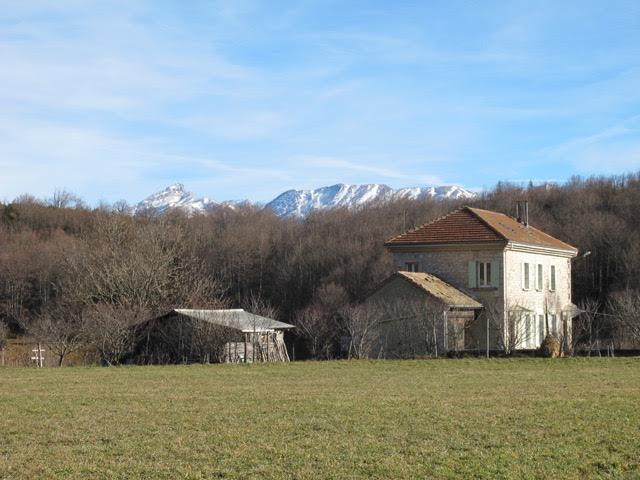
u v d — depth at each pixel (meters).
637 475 14.82
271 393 26.12
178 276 65.06
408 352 44.41
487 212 54.94
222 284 81.50
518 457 16.09
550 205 95.88
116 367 37.38
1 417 21.09
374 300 47.19
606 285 74.56
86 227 97.38
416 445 17.20
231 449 16.86
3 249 84.31
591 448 16.92
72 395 25.75
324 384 29.05
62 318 52.38
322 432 18.73
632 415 21.11
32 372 34.78
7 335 61.62
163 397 25.12
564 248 56.06
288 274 84.69
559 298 55.53
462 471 14.93
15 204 101.94
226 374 33.31
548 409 22.17
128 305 56.66
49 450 16.84
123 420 20.53
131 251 65.12
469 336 48.34
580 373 32.91
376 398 24.67
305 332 50.38
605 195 94.31
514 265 50.06
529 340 50.47
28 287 77.00
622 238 75.62
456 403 23.45
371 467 15.23
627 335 46.91
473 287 49.56
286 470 15.05
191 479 14.43
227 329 44.25
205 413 21.64
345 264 82.94
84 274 64.44
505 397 24.83
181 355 44.75
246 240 91.19
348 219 103.75
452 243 50.06
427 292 45.59
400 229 96.56
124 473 14.86
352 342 43.75
